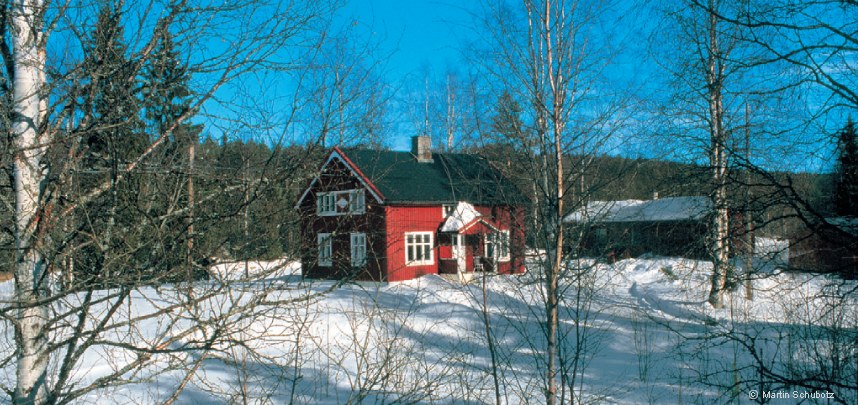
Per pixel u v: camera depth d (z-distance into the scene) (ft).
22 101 10.12
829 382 15.74
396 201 74.49
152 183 10.57
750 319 36.76
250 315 11.19
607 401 24.38
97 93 10.03
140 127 10.36
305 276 12.51
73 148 9.71
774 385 21.38
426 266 78.48
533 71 20.53
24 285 9.80
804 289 26.68
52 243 9.91
